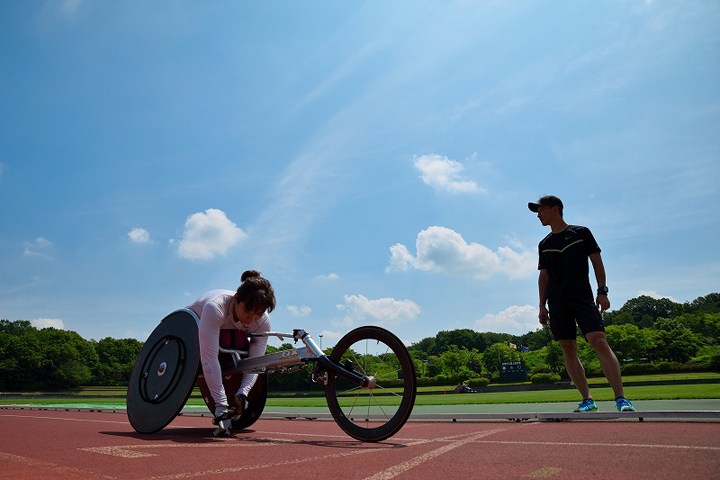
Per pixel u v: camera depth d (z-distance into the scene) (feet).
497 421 15.44
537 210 17.26
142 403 13.29
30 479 5.89
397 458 7.78
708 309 564.30
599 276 16.06
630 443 8.62
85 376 425.28
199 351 12.70
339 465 7.11
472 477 6.01
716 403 20.29
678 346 386.32
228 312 12.99
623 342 391.65
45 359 408.46
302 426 16.17
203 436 12.23
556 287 16.33
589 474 5.93
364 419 12.64
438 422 16.52
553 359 353.51
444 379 335.88
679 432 10.08
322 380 11.41
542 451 8.10
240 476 6.22
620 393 14.57
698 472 5.80
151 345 14.17
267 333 12.92
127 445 9.64
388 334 10.85
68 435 12.15
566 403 29.81
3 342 411.34
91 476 6.17
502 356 440.45
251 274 13.51
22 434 12.49
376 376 10.84
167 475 6.27
